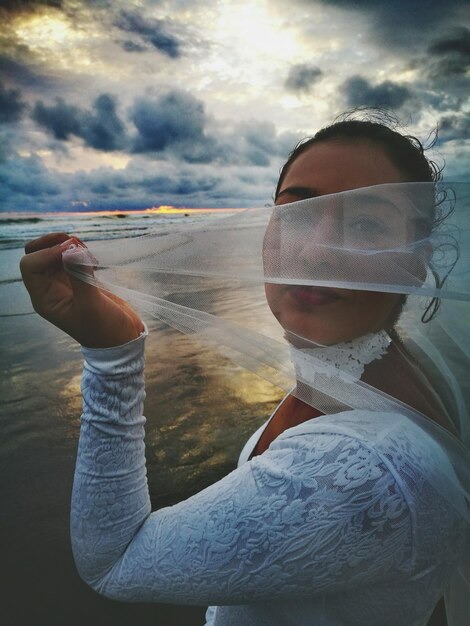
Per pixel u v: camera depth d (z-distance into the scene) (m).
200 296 0.78
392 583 0.64
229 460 3.47
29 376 5.04
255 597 0.65
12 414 4.21
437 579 0.66
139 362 0.81
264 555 0.62
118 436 0.78
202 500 0.69
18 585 2.44
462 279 0.75
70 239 0.78
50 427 4.02
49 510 3.00
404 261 0.72
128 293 0.78
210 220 0.78
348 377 0.72
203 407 4.18
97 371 0.78
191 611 2.31
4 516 2.94
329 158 0.79
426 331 0.82
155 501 3.02
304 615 0.69
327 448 0.64
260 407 4.22
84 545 0.76
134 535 0.75
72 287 0.74
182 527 0.69
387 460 0.61
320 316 0.75
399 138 0.82
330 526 0.60
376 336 0.77
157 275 0.78
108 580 0.74
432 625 2.04
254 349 0.77
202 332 0.78
